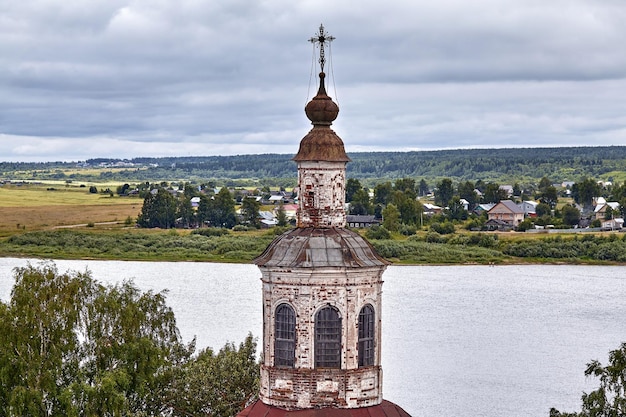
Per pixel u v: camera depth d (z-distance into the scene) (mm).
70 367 88375
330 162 57531
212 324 176125
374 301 57375
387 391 138625
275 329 57156
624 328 191125
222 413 82062
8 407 84875
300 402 56469
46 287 90125
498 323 194000
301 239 57094
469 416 127250
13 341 86062
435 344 171375
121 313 92125
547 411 130250
